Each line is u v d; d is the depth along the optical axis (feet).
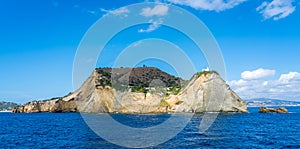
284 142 152.35
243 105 496.64
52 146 143.02
